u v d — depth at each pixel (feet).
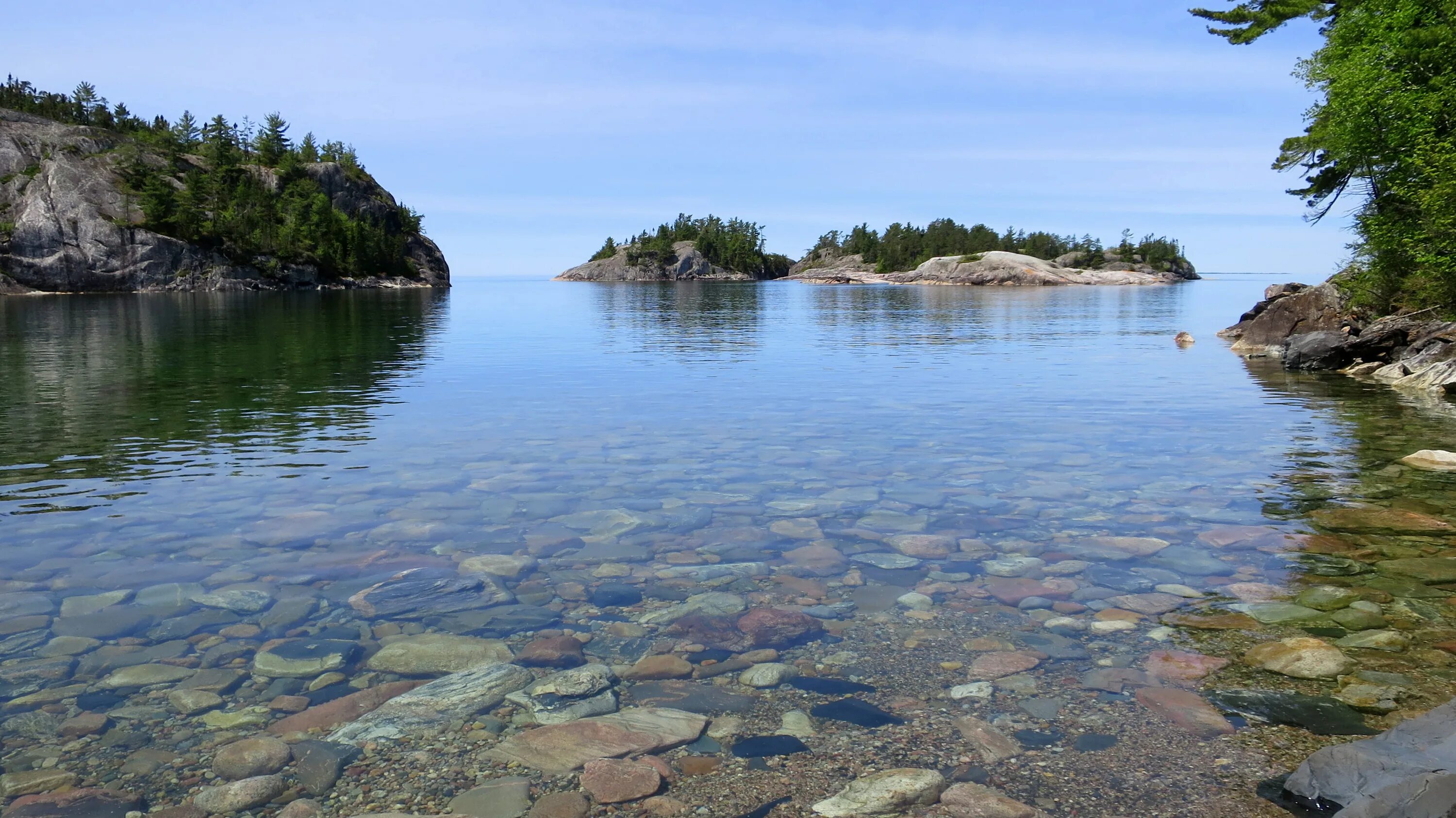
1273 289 104.99
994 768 12.80
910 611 18.98
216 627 17.88
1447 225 69.05
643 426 42.42
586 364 73.36
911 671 16.15
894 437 39.63
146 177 376.07
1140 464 33.81
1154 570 21.43
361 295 298.56
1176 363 76.28
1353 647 16.80
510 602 19.47
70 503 27.43
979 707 14.71
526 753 13.29
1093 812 11.69
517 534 24.41
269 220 393.29
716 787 12.36
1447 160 68.33
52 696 14.87
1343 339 72.08
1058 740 13.61
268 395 53.01
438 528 24.95
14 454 34.94
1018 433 40.63
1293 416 46.16
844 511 26.94
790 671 16.16
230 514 26.23
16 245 321.73
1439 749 11.73
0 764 12.73
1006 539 24.09
